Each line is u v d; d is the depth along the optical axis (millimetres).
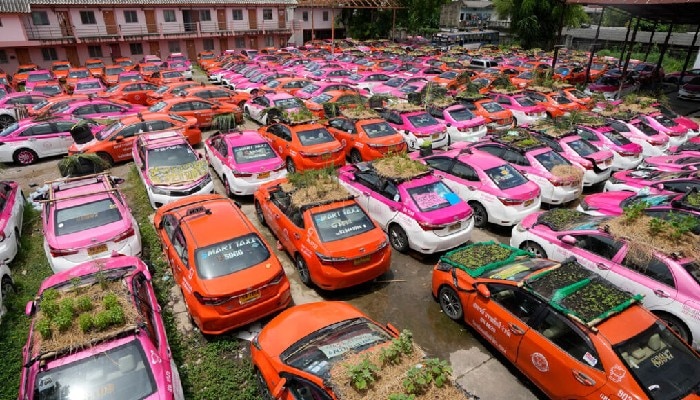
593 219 8312
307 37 52750
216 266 6891
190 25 41875
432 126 15070
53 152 15734
